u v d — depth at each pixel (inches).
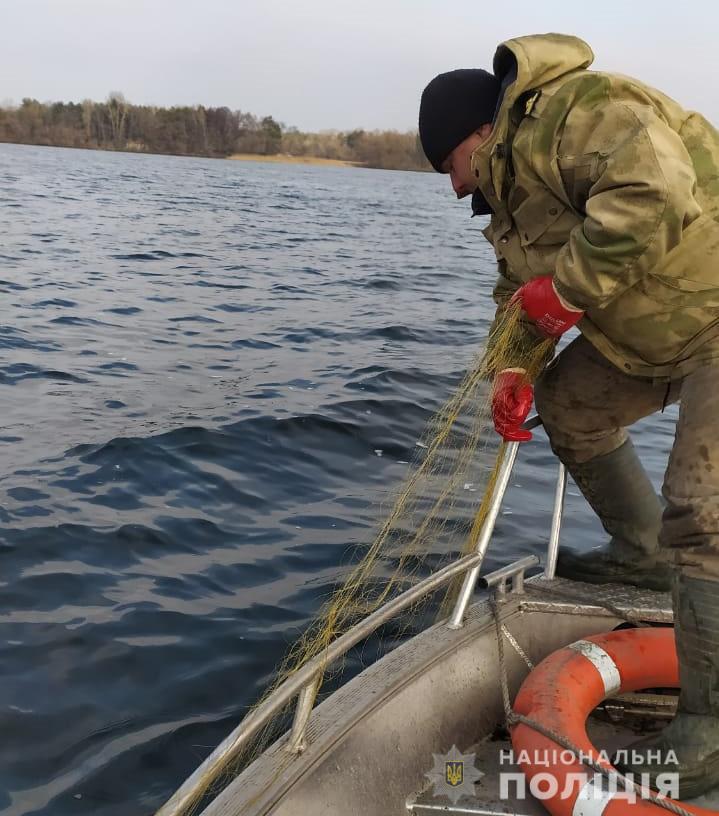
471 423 109.3
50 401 257.4
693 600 79.8
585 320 90.2
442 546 142.8
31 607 146.8
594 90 78.4
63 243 708.7
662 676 94.8
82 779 110.0
